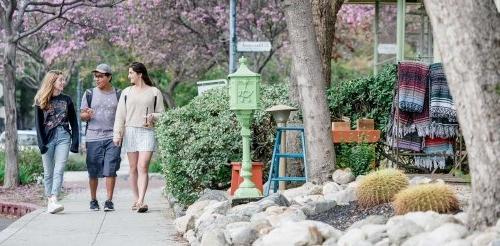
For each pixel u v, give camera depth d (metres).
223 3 33.31
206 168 15.74
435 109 15.16
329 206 11.98
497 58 8.54
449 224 8.58
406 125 15.42
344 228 10.92
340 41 36.84
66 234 13.11
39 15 33.88
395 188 11.47
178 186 15.78
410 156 15.84
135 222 14.55
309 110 14.72
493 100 8.54
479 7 8.52
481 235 8.09
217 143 15.67
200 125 15.76
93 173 16.38
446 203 10.28
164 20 33.38
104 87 16.36
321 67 14.88
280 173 15.16
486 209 8.69
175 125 15.70
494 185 8.63
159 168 32.22
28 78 51.38
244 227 10.63
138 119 16.11
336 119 17.08
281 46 34.50
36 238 12.69
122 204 17.81
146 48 34.31
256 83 13.96
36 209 17.69
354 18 37.31
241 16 33.28
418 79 15.18
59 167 15.94
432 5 8.64
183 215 14.27
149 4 32.62
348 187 12.59
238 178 14.82
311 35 14.84
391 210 11.09
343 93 17.02
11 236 12.90
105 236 12.89
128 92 16.19
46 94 15.86
